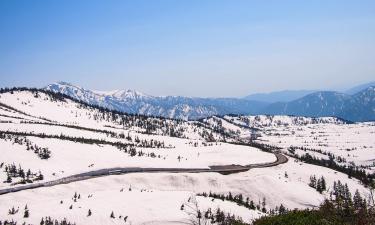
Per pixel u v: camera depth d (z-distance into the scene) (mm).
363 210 21828
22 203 141250
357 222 21438
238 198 190250
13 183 170750
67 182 180375
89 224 115562
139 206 135750
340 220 22375
